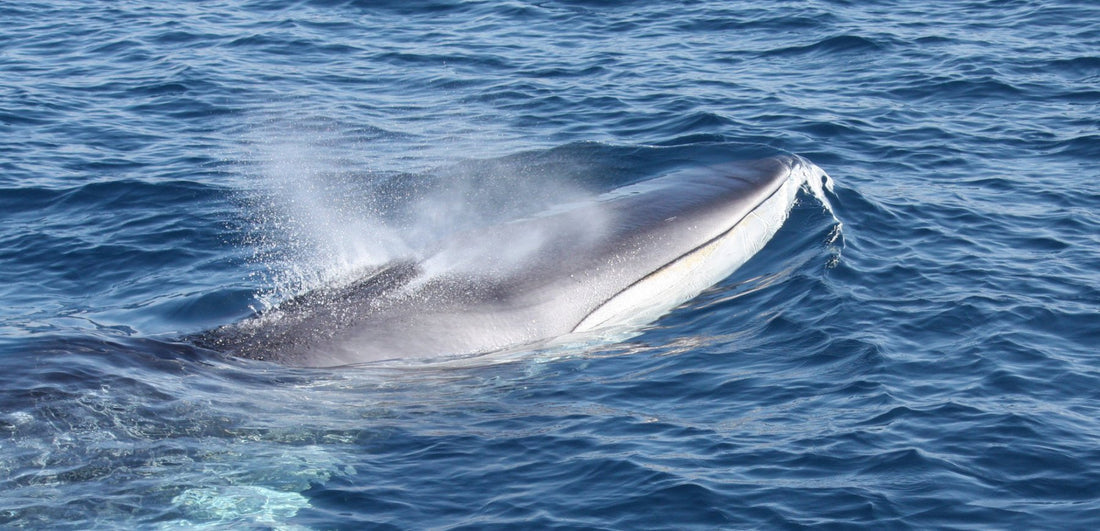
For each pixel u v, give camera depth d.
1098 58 60.75
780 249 37.00
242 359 29.05
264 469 25.02
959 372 29.06
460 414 27.56
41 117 54.16
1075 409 27.16
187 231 40.09
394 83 60.47
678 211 35.94
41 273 37.03
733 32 69.12
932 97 55.88
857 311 32.62
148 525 23.00
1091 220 39.75
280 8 76.88
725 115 53.06
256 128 52.94
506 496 24.06
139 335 30.67
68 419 25.34
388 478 24.81
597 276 33.16
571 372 29.84
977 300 33.09
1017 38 65.62
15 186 44.50
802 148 48.47
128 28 72.12
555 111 54.91
